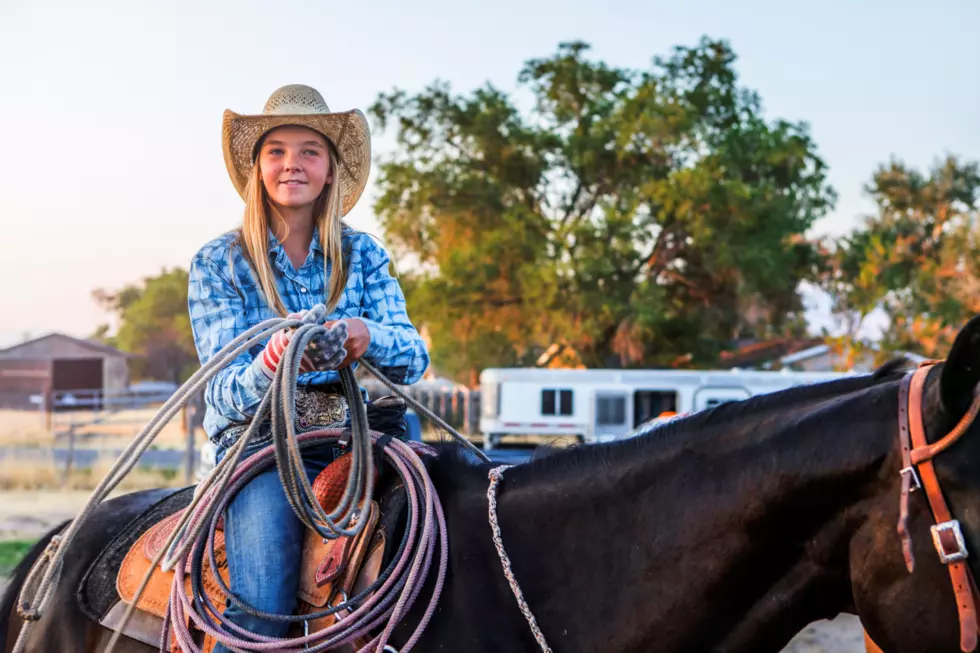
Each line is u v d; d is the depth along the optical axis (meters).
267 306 2.64
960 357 1.83
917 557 1.88
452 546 2.43
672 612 2.22
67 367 51.56
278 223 2.71
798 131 32.22
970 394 1.86
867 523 2.00
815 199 32.38
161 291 86.12
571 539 2.34
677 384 19.81
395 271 2.86
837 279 32.31
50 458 20.64
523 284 29.36
